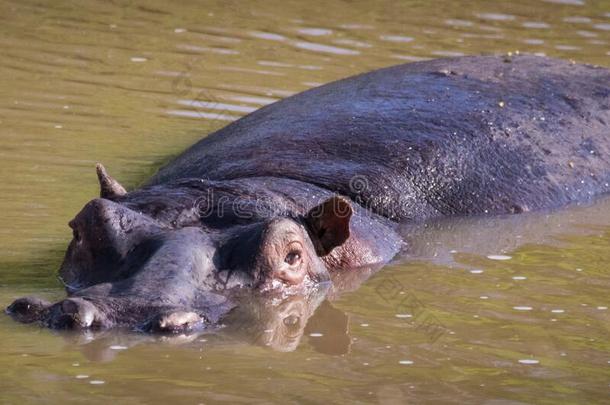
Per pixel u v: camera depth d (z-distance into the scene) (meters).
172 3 54.81
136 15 52.47
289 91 41.41
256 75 43.41
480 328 21.16
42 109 38.94
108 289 20.48
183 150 35.22
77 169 33.00
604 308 22.55
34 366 18.09
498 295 23.34
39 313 20.33
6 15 51.25
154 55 45.94
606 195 32.22
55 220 28.03
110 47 46.84
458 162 30.70
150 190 24.58
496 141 31.84
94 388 17.33
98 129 37.19
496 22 53.28
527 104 33.91
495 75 35.66
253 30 50.28
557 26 52.97
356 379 18.25
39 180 31.72
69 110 39.06
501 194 30.55
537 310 22.33
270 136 31.14
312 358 19.14
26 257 24.94
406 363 19.09
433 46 48.41
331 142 30.47
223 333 19.88
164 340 19.28
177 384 17.62
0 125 36.88
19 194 30.23
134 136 36.75
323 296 23.02
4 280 23.08
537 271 25.23
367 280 24.36
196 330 19.75
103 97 40.66
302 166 28.94
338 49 47.59
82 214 22.53
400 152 30.31
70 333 19.39
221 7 54.44
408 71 35.84
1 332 19.55
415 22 52.88
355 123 31.56
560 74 36.50
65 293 22.05
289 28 50.81
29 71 43.16
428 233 28.20
